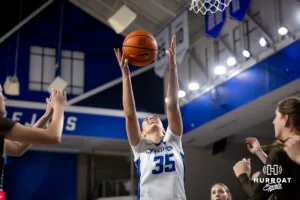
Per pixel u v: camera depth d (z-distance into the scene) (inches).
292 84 400.2
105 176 628.1
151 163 164.4
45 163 609.3
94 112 565.3
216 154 600.1
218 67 471.5
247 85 447.5
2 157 130.8
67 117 550.3
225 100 476.4
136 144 169.2
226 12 439.2
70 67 581.3
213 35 451.5
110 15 589.3
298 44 394.9
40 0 585.0
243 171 141.5
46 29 579.8
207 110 503.8
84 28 601.9
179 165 165.3
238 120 498.3
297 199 123.2
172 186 161.2
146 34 202.1
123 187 592.4
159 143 169.6
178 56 505.0
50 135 135.6
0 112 139.2
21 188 589.6
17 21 566.6
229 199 285.9
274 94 422.3
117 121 575.2
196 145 596.1
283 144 127.1
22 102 534.9
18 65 553.3
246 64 450.9
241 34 464.4
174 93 172.1
